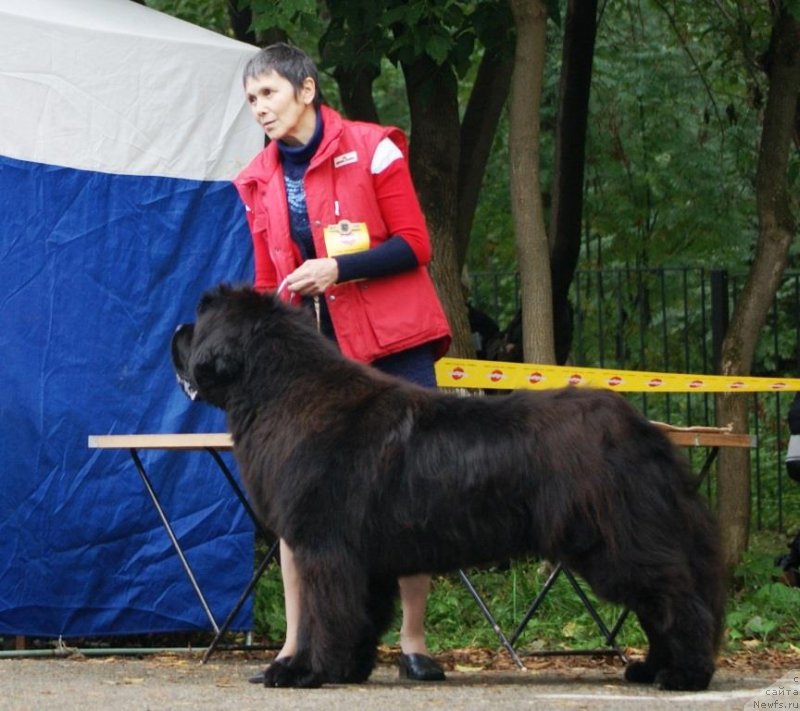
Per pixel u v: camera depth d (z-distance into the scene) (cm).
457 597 986
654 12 1684
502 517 616
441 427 625
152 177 866
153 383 863
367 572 630
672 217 1758
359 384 636
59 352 840
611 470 611
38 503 836
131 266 859
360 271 674
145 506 864
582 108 1209
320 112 691
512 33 1065
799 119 1188
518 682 700
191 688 654
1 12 823
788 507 1529
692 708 577
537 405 627
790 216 1092
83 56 845
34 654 848
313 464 622
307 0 980
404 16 1022
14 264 829
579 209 1231
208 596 880
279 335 637
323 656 633
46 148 837
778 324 1650
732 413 1106
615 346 1689
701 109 1744
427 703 586
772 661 845
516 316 1191
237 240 889
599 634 930
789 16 1073
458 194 1228
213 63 881
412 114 1122
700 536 637
